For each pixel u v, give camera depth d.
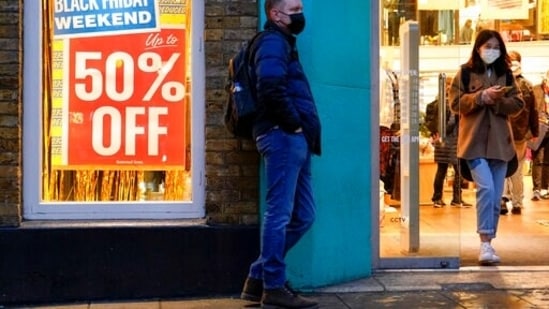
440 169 7.16
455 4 7.43
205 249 5.99
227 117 5.57
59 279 5.89
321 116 6.10
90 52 6.11
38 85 5.98
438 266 6.82
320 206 6.15
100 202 6.09
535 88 10.78
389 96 6.87
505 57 7.13
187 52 6.14
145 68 6.13
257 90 5.29
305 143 5.44
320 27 6.07
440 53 7.42
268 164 5.41
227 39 5.99
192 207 6.12
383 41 6.86
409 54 6.83
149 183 6.14
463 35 9.95
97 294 5.93
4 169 5.84
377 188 6.63
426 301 5.84
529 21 10.77
